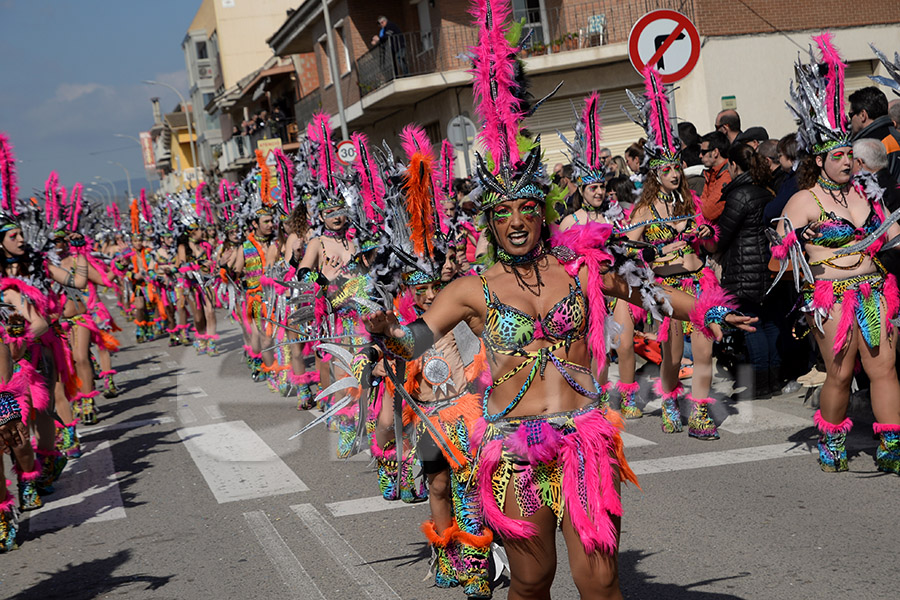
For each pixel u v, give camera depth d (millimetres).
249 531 5844
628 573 4641
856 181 5809
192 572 5242
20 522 6637
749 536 4984
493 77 3432
